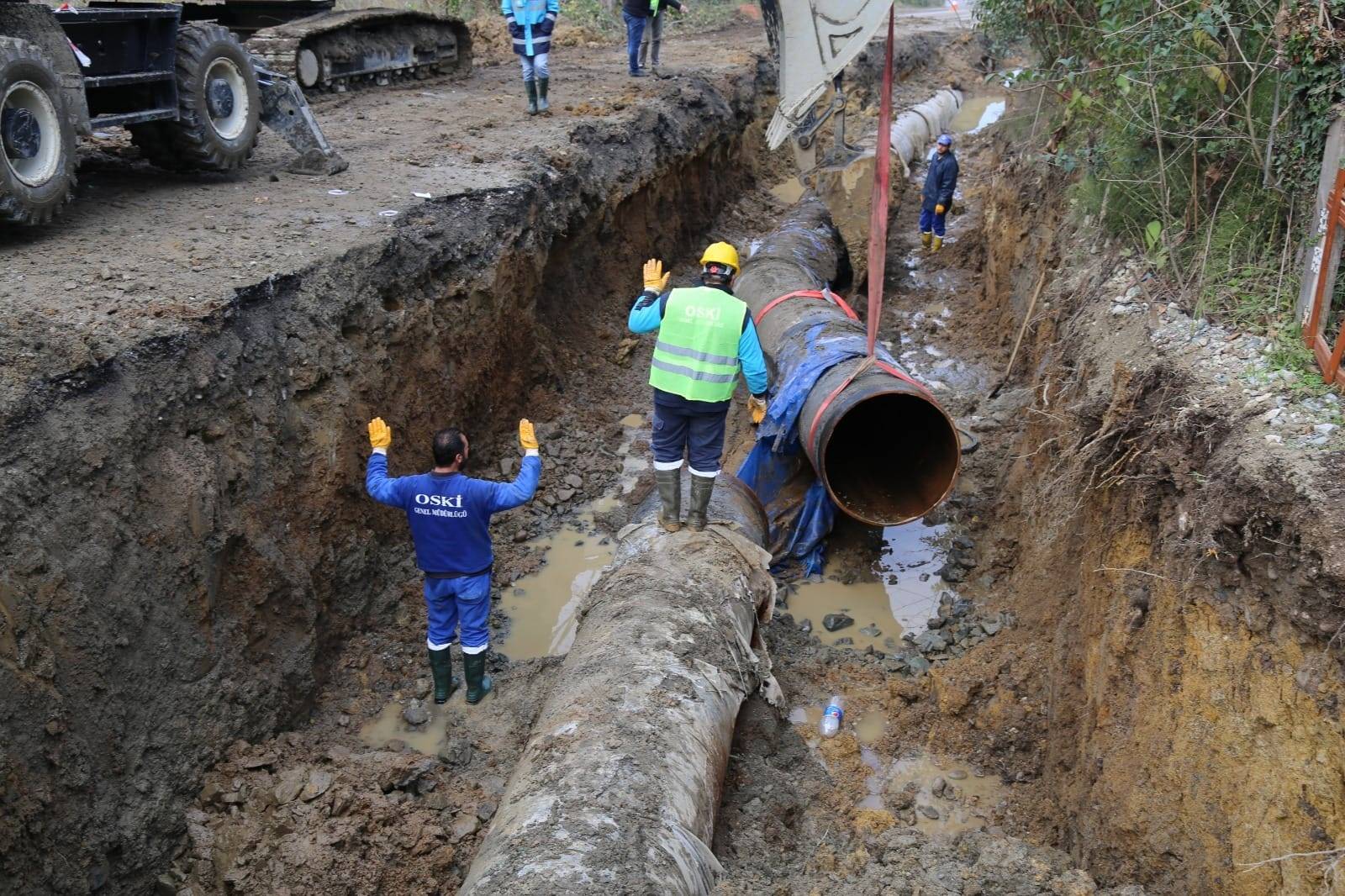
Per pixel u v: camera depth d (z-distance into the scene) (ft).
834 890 13.02
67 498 13.91
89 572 13.92
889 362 23.62
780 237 35.06
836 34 25.08
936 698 19.16
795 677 19.92
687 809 12.98
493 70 48.01
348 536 19.90
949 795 17.24
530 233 27.50
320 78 36.29
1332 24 16.02
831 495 21.93
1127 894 12.52
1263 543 11.80
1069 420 18.69
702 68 50.85
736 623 17.46
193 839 14.70
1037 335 26.76
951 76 76.02
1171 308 17.57
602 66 50.83
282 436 18.22
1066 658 17.20
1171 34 18.95
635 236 36.58
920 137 52.80
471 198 25.93
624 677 14.90
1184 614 13.19
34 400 13.99
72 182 20.08
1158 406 15.06
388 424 21.38
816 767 17.63
